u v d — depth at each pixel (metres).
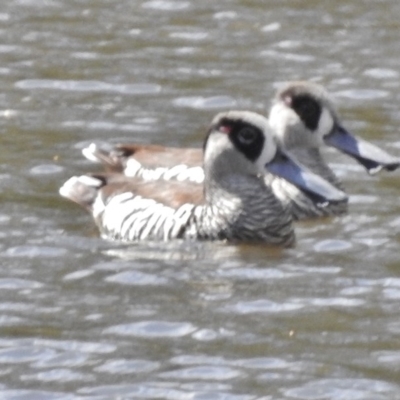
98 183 18.84
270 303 15.77
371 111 22.61
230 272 16.70
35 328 15.15
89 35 26.33
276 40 26.03
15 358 14.51
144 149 20.11
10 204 18.88
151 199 18.17
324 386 13.92
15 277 16.48
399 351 14.62
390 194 19.38
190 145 21.39
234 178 17.97
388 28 26.64
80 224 18.30
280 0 28.25
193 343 14.80
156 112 22.72
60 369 14.27
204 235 17.81
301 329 15.13
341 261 17.08
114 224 18.11
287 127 19.70
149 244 17.70
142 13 27.55
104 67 24.72
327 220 18.58
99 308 15.64
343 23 26.94
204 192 18.11
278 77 24.23
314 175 18.27
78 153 20.86
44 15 27.39
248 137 18.00
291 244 17.80
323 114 19.62
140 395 13.75
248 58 25.17
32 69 24.59
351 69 24.58
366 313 15.52
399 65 24.75
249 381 14.02
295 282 16.39
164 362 14.41
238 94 23.45
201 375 14.13
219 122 18.11
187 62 24.98
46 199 19.06
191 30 26.59
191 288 16.20
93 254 17.27
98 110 22.75
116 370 14.24
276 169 18.14
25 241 17.62
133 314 15.48
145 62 24.97
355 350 14.66
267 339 14.91
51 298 15.91
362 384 13.95
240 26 26.80
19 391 13.83
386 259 17.11
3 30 26.53
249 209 17.78
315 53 25.38
